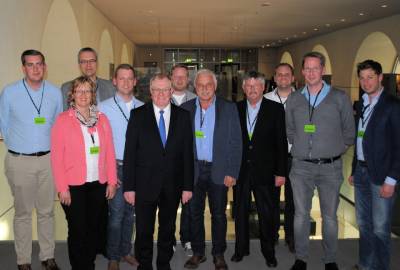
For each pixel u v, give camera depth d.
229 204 5.02
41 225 3.31
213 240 3.39
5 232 4.82
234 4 8.99
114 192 3.07
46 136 3.20
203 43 19.41
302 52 18.20
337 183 3.18
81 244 2.97
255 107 3.41
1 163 4.69
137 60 20.67
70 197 2.90
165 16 10.80
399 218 4.11
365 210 3.25
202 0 8.50
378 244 3.07
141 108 3.08
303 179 3.24
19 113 3.10
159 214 3.13
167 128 3.05
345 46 13.84
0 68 4.47
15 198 3.19
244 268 3.50
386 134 2.95
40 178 3.22
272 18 11.16
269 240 3.50
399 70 12.59
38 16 5.82
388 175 2.93
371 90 2.98
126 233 3.49
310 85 3.14
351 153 6.09
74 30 7.63
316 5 9.14
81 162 2.90
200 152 3.29
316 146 3.15
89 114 2.97
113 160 3.08
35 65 3.03
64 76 7.77
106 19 11.05
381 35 12.00
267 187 3.42
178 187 3.09
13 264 3.49
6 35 4.59
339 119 3.13
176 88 4.02
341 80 14.30
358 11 10.02
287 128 3.40
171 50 21.61
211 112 3.27
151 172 3.02
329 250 3.28
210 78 3.15
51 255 3.35
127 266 3.50
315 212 5.76
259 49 22.14
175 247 3.97
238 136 3.24
